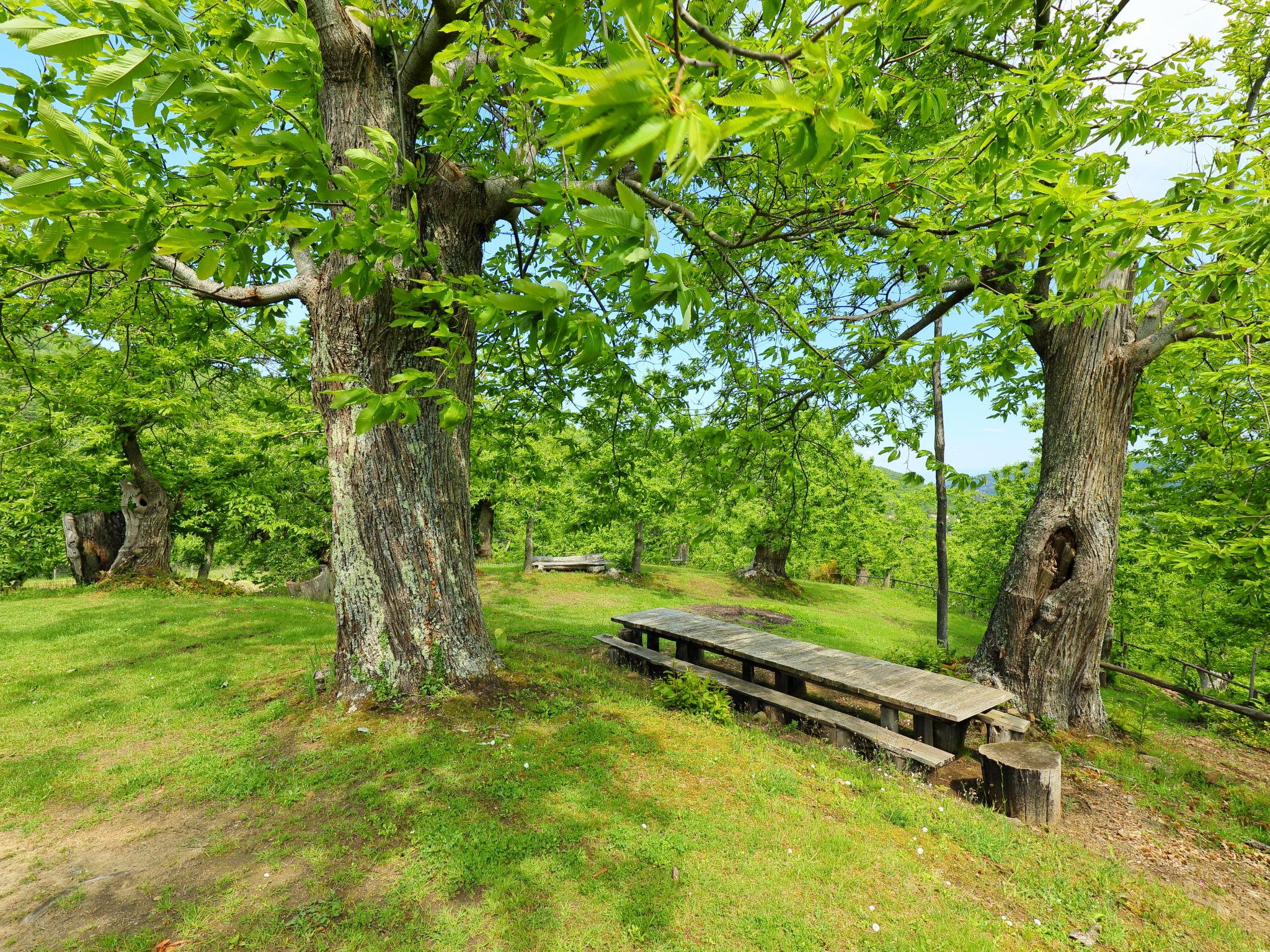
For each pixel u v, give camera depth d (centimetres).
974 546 1852
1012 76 331
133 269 203
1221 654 1388
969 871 364
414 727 470
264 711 519
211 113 198
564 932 288
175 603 1089
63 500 1393
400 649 509
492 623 1117
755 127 100
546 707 518
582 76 85
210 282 512
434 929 285
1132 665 1455
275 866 326
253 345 981
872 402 582
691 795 408
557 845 346
